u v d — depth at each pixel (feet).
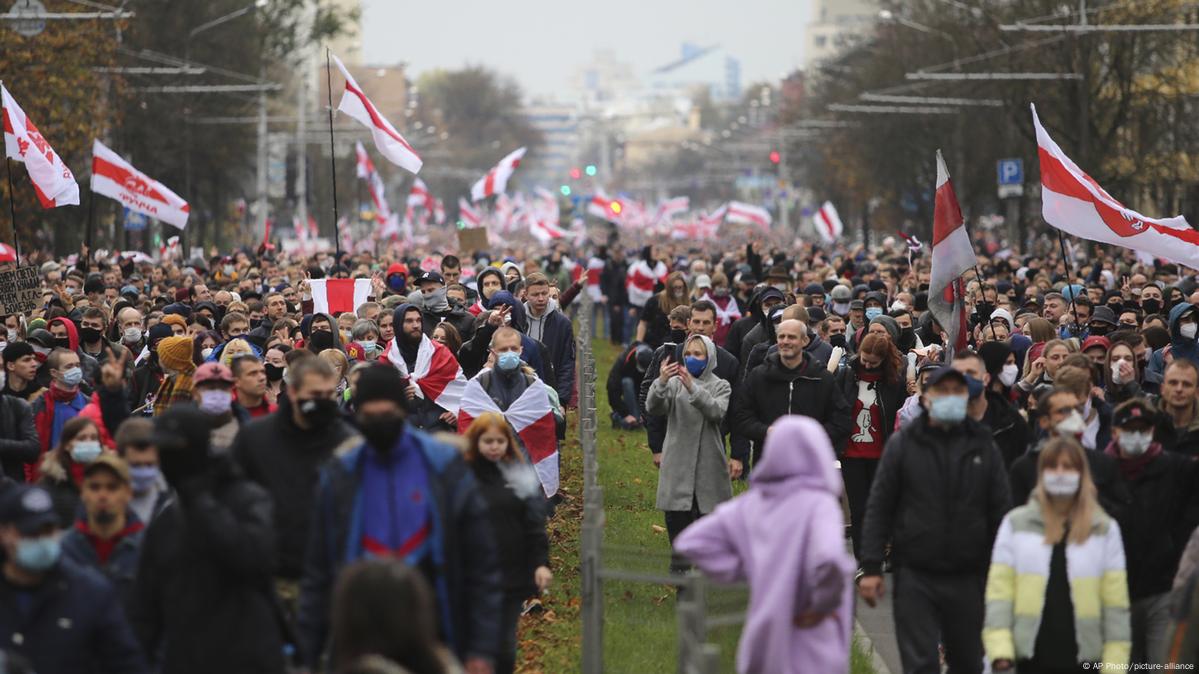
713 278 235.81
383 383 72.64
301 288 235.40
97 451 96.99
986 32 557.74
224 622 71.87
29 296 188.85
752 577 73.15
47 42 371.15
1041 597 85.25
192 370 118.93
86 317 167.32
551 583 139.03
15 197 379.35
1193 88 531.91
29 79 369.91
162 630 74.49
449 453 74.13
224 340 158.30
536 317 179.83
